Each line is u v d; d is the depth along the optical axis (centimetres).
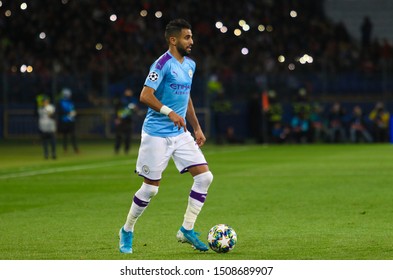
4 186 7169
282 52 16750
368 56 16688
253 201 5909
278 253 3847
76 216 5259
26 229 4716
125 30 16675
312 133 14875
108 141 15162
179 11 17100
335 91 15750
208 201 5938
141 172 3956
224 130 15612
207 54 16550
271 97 14875
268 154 11544
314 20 18050
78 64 16262
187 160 3956
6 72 16000
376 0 18600
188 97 4053
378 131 14775
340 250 3903
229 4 17338
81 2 17050
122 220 5062
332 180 7381
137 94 15688
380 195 6150
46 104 10969
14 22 16650
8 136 15925
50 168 9212
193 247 3978
